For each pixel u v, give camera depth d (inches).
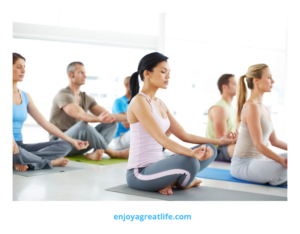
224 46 305.3
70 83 162.1
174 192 82.4
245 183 99.3
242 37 310.5
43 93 418.6
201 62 313.7
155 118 81.1
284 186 95.0
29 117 343.3
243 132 102.4
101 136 149.5
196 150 73.8
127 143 160.6
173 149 75.5
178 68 325.1
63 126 156.7
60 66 416.8
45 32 242.4
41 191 81.6
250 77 102.2
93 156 143.3
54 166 122.5
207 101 329.7
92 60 414.9
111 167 126.6
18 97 116.8
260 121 98.7
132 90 89.7
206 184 96.1
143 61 83.4
